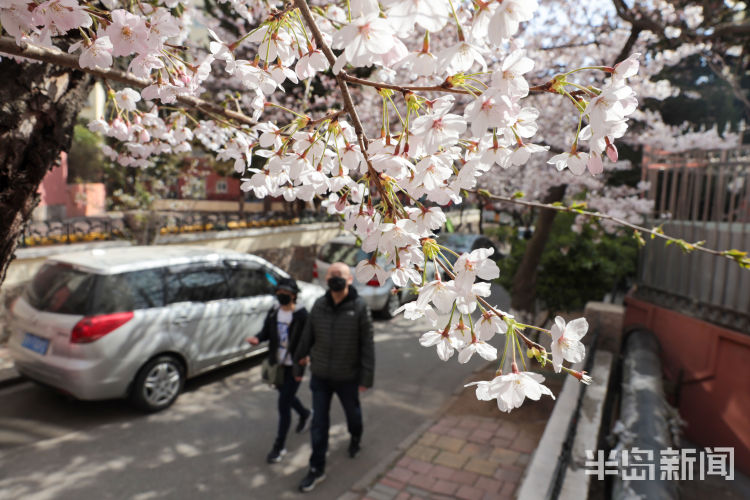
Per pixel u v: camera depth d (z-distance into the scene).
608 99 0.79
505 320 1.00
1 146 1.80
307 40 1.10
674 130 7.84
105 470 3.85
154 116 2.07
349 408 3.96
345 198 1.15
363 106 7.41
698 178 5.38
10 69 1.75
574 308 6.76
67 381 4.31
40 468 3.83
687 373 5.39
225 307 5.50
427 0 0.72
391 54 0.81
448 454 4.25
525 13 0.76
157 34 1.07
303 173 1.06
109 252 5.18
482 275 0.94
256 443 4.38
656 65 6.32
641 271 6.32
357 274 1.05
